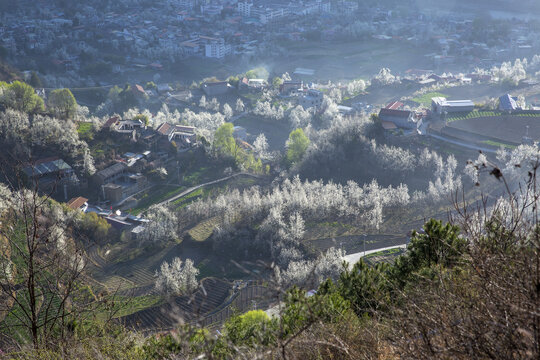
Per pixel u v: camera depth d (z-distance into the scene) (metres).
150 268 64.50
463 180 88.31
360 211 77.44
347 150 101.44
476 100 152.38
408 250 20.38
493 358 7.15
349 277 19.53
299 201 76.19
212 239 69.38
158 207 79.75
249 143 131.75
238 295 52.41
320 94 147.88
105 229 69.25
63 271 13.98
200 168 102.06
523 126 109.31
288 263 62.69
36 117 101.00
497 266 8.43
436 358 7.50
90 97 172.25
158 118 126.69
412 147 101.62
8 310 13.68
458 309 8.49
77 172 90.12
